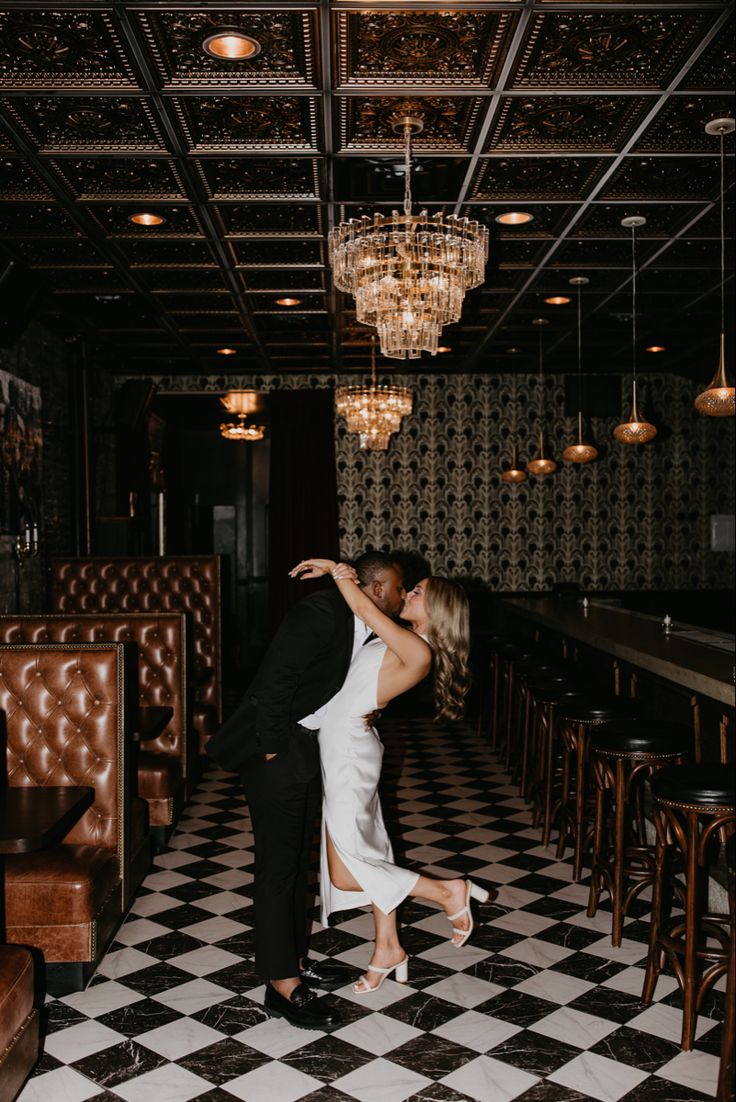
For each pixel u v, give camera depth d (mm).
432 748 7793
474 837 5316
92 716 3822
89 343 8625
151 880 4645
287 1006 3150
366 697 3223
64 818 3074
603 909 4223
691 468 10695
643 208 5328
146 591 7367
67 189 4930
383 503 10672
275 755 3092
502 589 10664
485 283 6824
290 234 5707
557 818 5594
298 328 8211
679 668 4301
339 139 4344
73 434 8445
